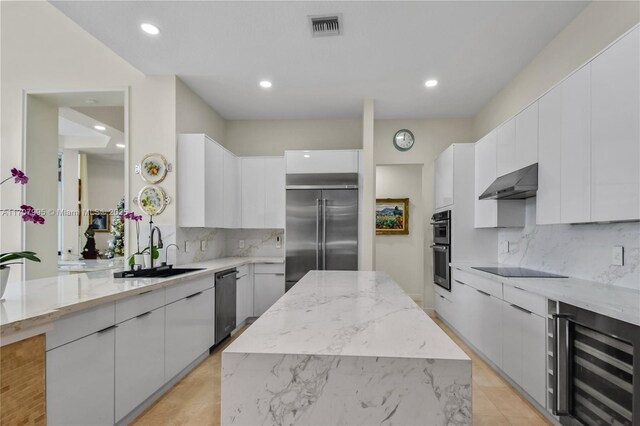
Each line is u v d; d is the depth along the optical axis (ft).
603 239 7.35
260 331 3.80
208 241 14.16
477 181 12.30
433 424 3.01
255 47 9.68
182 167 11.61
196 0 7.66
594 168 6.26
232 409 3.15
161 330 7.93
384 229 19.89
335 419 3.07
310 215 14.48
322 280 7.72
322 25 8.63
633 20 6.58
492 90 12.69
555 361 6.23
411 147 16.03
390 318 4.35
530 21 8.46
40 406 4.87
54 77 11.55
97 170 21.43
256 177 15.25
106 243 21.25
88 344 5.76
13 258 5.63
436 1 7.71
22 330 4.54
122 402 6.59
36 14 11.68
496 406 7.57
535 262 10.14
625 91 5.53
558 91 7.37
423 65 10.75
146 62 10.55
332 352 3.15
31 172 11.55
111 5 7.80
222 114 15.62
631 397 4.74
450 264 12.44
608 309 5.08
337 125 16.30
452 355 3.08
